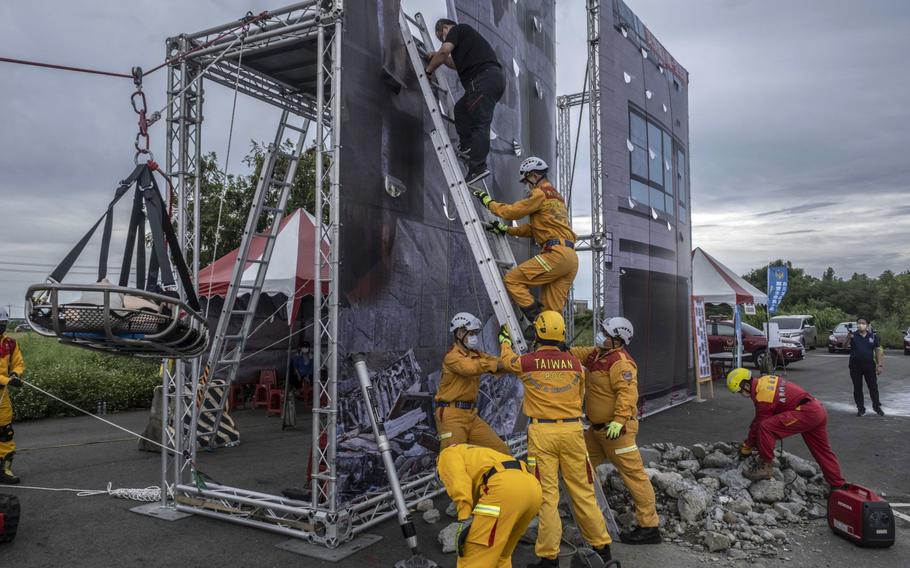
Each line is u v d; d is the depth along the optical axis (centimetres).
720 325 1991
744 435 990
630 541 512
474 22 782
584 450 461
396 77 613
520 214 534
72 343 353
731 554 484
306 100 878
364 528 533
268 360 1396
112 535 527
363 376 520
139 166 395
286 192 806
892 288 5962
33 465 787
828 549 503
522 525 358
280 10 588
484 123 649
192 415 641
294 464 807
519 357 479
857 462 816
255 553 488
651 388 1210
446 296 707
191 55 643
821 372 2066
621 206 1118
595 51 1089
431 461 662
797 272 6412
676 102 1411
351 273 550
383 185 600
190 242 659
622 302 1108
